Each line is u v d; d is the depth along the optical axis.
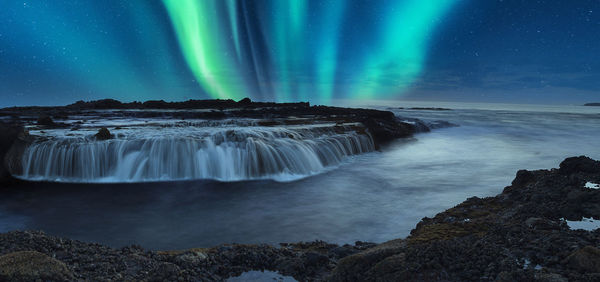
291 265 5.38
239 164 15.84
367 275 4.56
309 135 20.56
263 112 34.16
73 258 5.27
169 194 12.55
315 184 14.19
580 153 22.69
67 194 12.46
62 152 14.93
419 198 11.62
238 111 34.22
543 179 9.60
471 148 25.05
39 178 14.77
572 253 4.40
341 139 21.59
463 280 4.27
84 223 9.42
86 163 14.84
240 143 16.62
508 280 4.03
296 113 33.69
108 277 4.74
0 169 14.65
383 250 4.94
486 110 88.56
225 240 8.09
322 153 18.92
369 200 11.49
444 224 7.01
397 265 4.54
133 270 5.05
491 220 7.18
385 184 13.98
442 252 4.76
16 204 11.20
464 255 4.75
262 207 10.78
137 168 15.11
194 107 41.47
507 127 39.41
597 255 4.23
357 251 6.17
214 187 13.68
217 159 15.83
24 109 35.53
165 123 23.31
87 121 24.73
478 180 14.45
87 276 4.73
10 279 4.22
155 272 4.87
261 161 16.11
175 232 8.66
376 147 24.23
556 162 19.22
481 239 5.42
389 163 19.33
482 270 4.42
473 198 9.52
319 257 5.55
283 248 6.25
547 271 4.22
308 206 10.81
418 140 28.47
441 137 30.64
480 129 37.03
